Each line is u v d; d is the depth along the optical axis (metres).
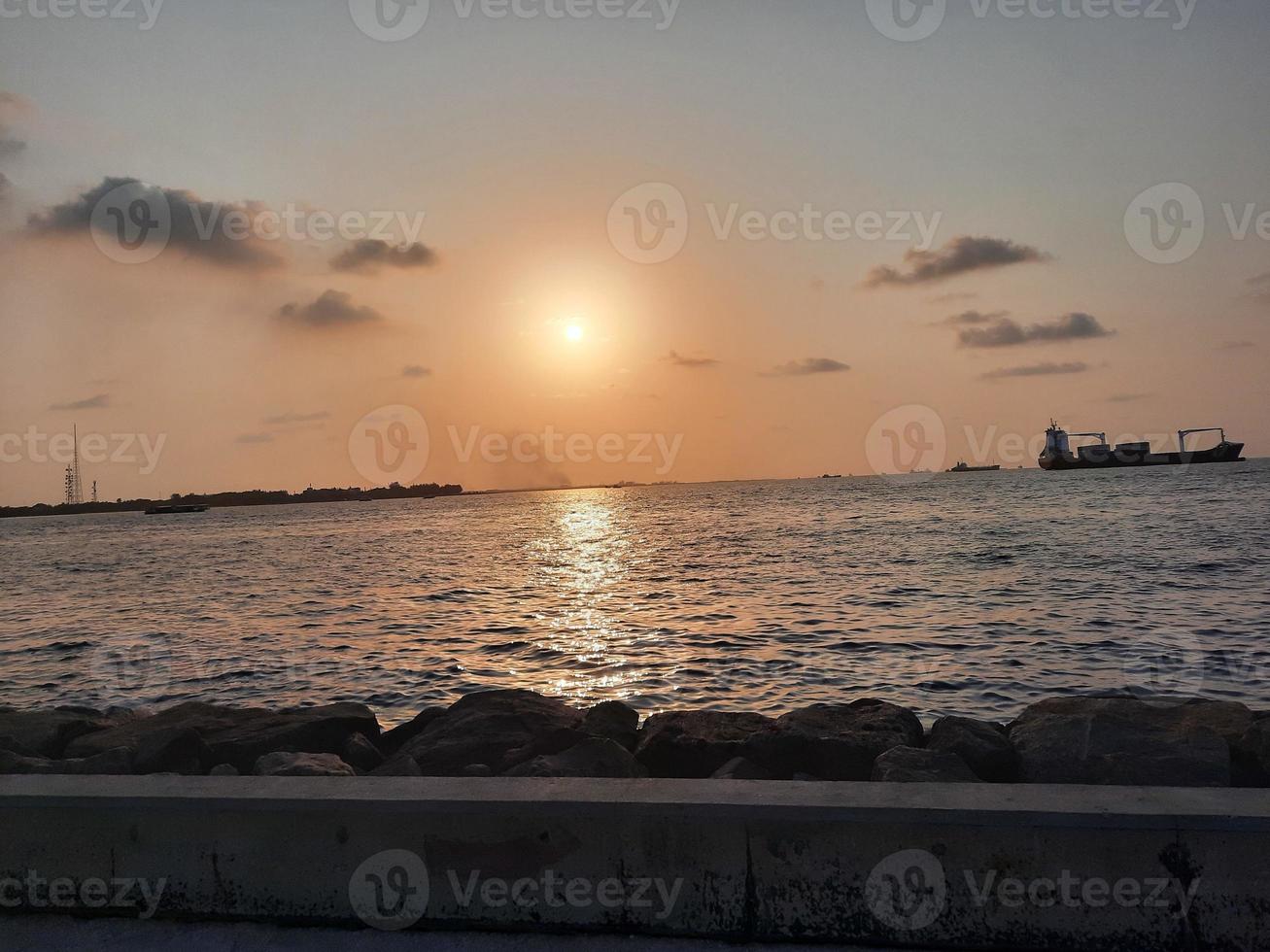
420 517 123.69
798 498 110.81
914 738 7.19
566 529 70.44
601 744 6.45
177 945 3.78
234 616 24.11
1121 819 3.52
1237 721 6.77
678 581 28.22
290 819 3.92
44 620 25.44
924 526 50.00
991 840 3.60
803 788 3.92
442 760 7.09
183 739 6.96
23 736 7.87
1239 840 3.46
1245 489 73.38
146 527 120.56
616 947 3.67
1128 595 20.84
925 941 3.62
